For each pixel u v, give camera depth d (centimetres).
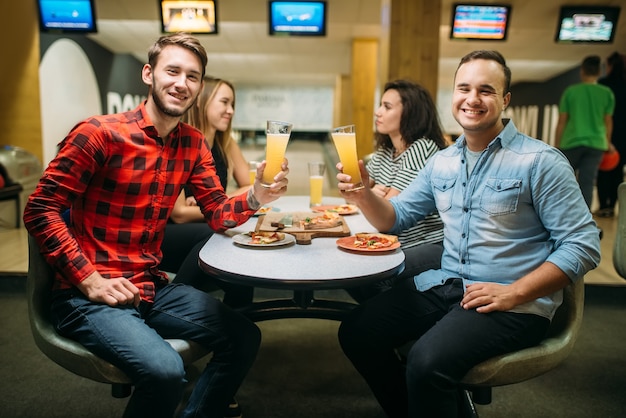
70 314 143
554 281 142
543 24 693
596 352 263
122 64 1152
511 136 157
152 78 156
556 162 149
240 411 197
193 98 159
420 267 206
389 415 172
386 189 236
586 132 465
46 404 208
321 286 134
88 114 955
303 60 1151
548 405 212
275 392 219
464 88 156
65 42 845
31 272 149
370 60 887
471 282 159
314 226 191
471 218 161
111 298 143
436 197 175
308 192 724
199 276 208
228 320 154
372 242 166
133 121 157
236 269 142
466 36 636
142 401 133
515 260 154
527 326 143
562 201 147
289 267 144
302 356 256
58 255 142
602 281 331
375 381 169
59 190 145
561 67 1177
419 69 494
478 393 146
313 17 648
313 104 1931
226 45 965
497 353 140
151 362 132
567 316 149
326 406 208
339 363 249
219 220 177
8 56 554
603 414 205
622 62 530
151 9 714
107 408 205
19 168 476
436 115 245
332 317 220
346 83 1394
